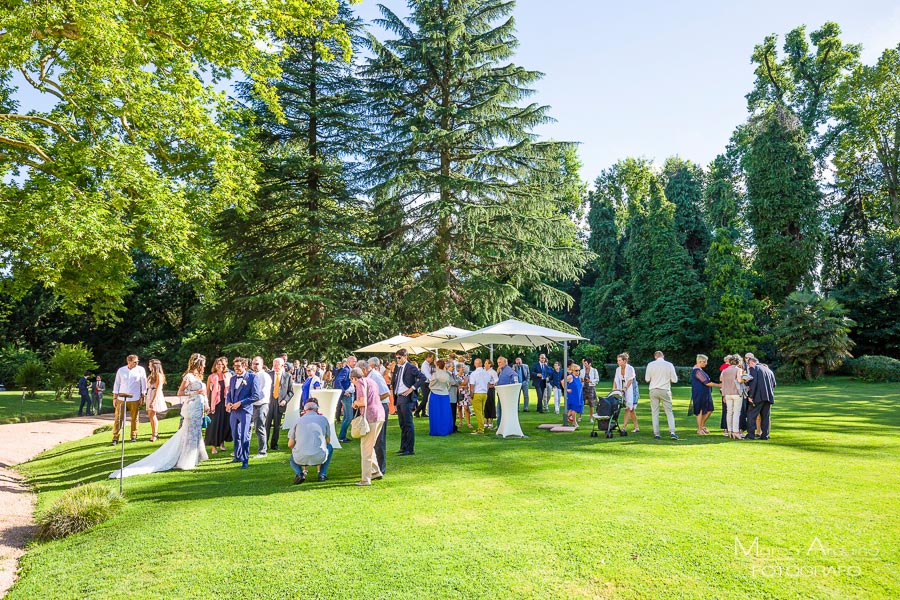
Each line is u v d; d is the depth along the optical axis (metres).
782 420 13.60
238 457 8.80
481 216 21.89
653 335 35.12
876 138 35.41
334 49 25.02
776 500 6.21
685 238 38.28
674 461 8.52
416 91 25.47
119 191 11.33
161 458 8.83
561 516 5.75
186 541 5.38
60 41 10.27
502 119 22.88
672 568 4.45
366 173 24.59
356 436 7.44
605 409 11.14
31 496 7.90
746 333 31.89
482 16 24.94
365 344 23.94
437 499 6.54
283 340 23.64
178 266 12.30
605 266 42.53
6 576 4.97
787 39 39.34
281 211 24.47
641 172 47.59
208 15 12.07
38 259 11.00
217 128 12.55
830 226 38.34
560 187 24.50
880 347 31.88
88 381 21.80
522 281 24.41
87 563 5.00
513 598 4.03
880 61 34.66
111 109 11.12
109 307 14.41
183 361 30.98
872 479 7.20
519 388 11.66
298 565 4.71
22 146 11.28
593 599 3.99
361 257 25.31
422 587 4.23
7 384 35.25
